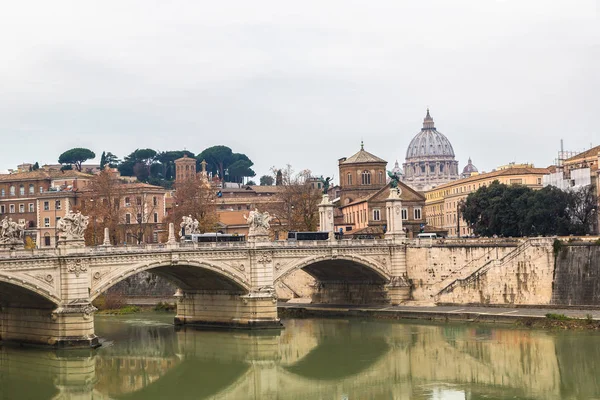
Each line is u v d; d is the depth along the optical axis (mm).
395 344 129750
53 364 118500
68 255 121625
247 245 143000
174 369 117938
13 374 113625
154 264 131375
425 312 150875
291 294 183125
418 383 106938
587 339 125188
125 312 172875
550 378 106188
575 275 143000
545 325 135250
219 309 148625
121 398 103812
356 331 142750
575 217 187750
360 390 105062
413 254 164750
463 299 155750
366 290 169500
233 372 116125
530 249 148000
